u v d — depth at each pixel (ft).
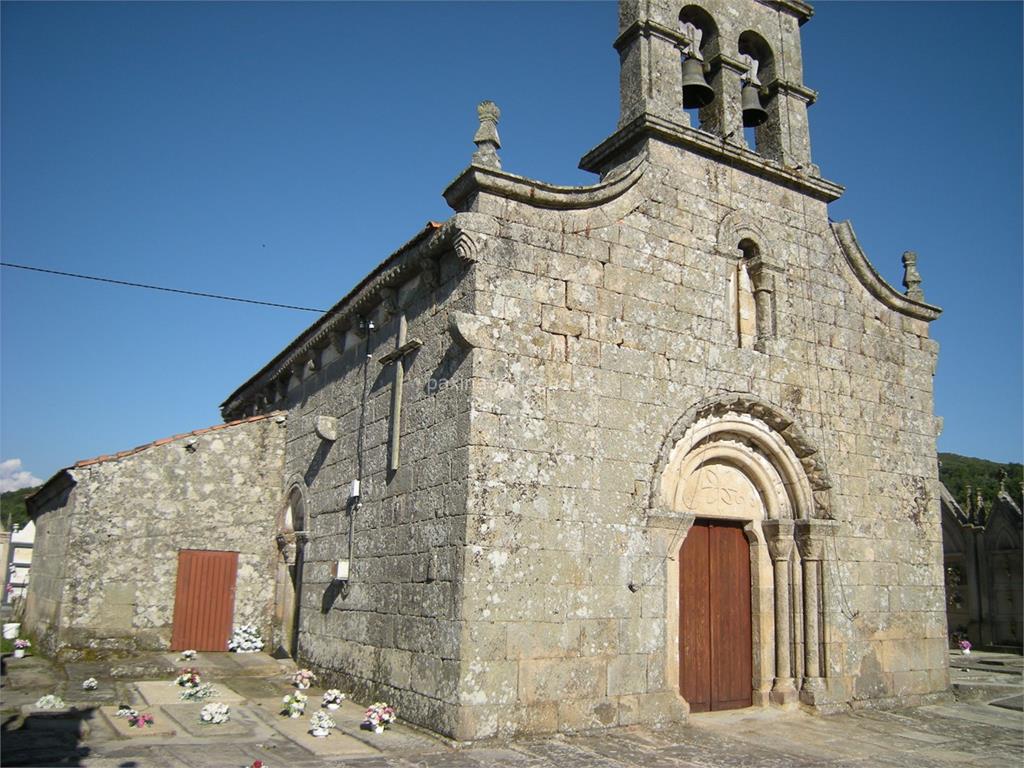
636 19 43.06
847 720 39.86
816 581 42.70
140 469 55.16
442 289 37.37
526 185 35.73
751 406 41.81
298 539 52.29
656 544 36.81
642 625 35.73
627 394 37.35
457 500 33.19
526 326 35.14
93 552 52.80
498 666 31.71
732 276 44.09
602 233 38.22
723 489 42.29
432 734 32.01
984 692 48.57
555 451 34.81
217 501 57.31
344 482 46.26
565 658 33.32
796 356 44.39
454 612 32.09
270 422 60.18
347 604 42.91
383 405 42.27
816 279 46.52
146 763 26.68
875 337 48.47
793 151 47.47
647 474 37.19
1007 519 83.71
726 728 36.22
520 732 31.63
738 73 46.32
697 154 42.83
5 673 47.14
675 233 40.86
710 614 40.81
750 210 44.42
